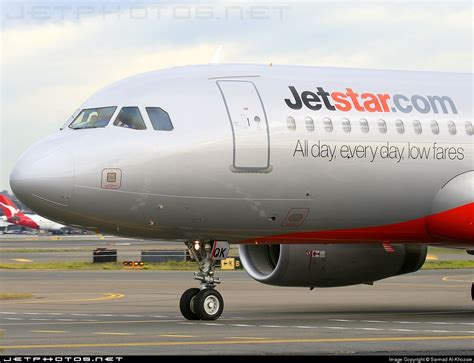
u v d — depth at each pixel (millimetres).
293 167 60031
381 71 66938
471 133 65500
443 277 121750
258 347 44594
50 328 54781
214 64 63000
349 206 62094
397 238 65062
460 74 69500
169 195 57625
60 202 56156
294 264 66062
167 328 54469
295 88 62094
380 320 60844
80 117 59750
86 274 125375
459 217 64438
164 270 136625
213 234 60156
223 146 58500
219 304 60344
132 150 57031
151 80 60656
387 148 62688
